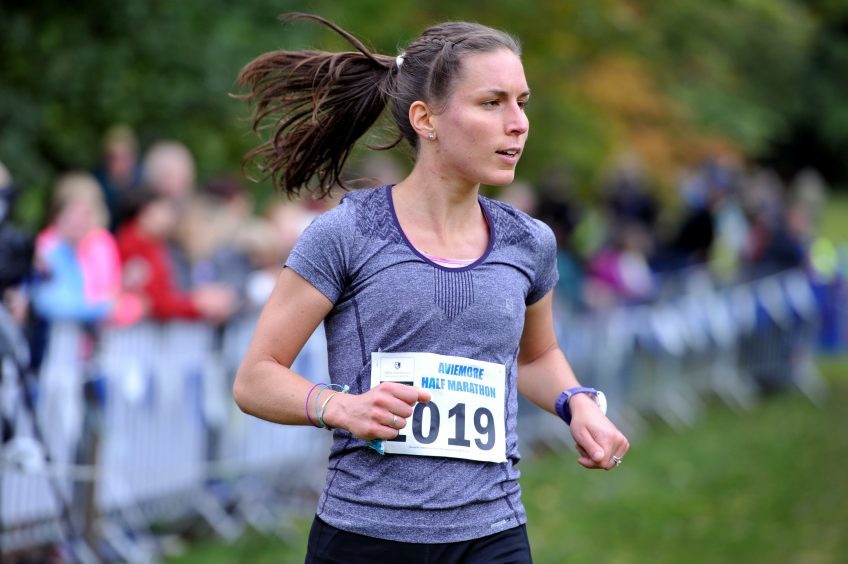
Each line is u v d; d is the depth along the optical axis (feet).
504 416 26.35
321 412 24.76
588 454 27.20
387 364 25.46
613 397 85.30
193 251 58.13
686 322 93.76
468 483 25.71
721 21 170.81
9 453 43.80
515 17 137.49
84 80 93.71
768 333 102.22
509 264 26.68
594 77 164.96
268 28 105.09
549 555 56.75
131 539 52.80
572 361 80.33
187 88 96.78
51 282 49.73
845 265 125.39
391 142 29.73
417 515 25.38
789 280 104.17
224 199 60.85
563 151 150.51
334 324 26.16
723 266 105.60
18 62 92.58
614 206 126.11
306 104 29.30
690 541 60.29
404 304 25.44
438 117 26.13
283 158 29.58
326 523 26.03
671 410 92.32
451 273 25.81
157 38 96.78
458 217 26.55
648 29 159.12
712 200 118.01
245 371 25.90
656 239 119.55
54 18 94.99
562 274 89.71
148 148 94.22
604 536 60.90
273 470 60.64
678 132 175.42
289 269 25.79
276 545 56.44
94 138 93.50
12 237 45.03
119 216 63.26
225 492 58.13
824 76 298.56
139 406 51.13
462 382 25.68
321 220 25.91
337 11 115.55
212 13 101.50
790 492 71.15
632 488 71.51
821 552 58.49
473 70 25.84
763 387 104.99
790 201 127.54
